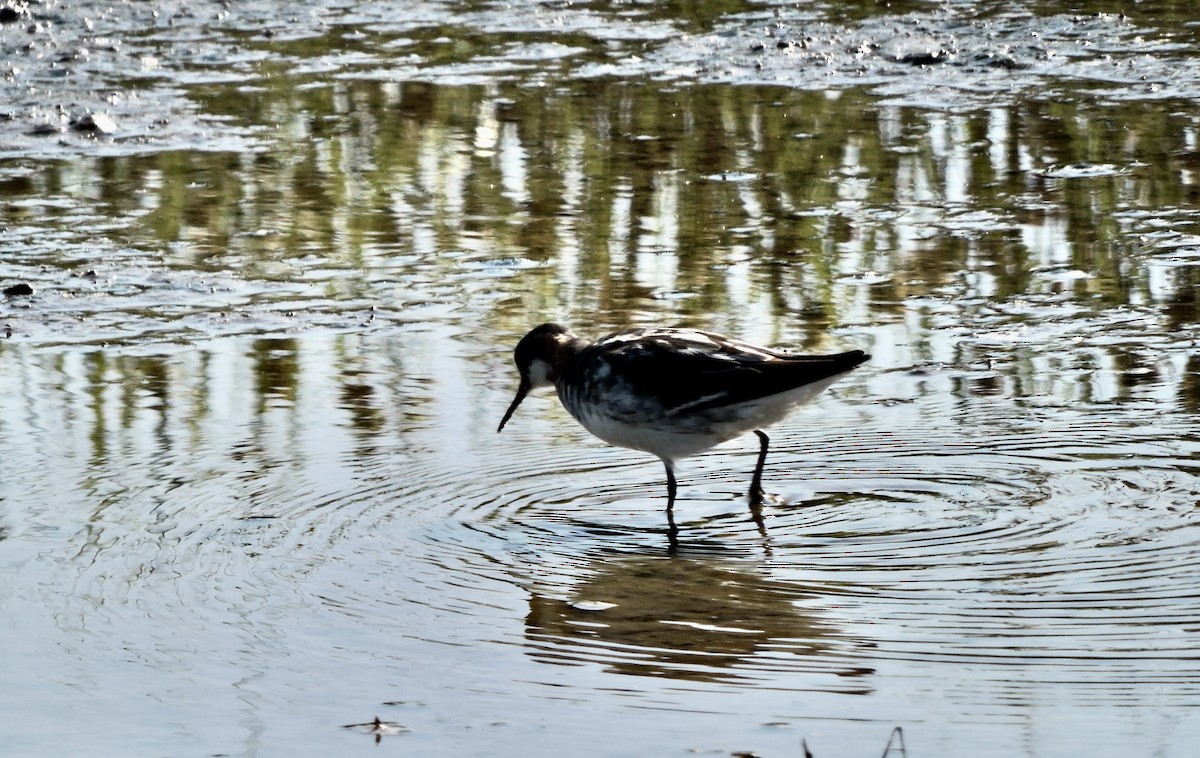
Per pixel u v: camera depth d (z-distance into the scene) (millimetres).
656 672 8359
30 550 9938
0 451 11680
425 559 9930
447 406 12828
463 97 24312
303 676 8344
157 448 11773
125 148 21594
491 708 7969
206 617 9047
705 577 9641
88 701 8094
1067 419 12109
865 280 15961
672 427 11094
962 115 22406
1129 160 19984
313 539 10180
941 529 10258
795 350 13875
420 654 8594
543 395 13242
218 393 13047
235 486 11047
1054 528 10148
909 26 27641
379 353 14086
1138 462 11211
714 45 27000
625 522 10672
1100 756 7336
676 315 14945
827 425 12289
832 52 26266
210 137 22141
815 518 10625
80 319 14992
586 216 18484
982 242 17094
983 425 12086
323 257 17047
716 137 21797
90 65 26219
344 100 24219
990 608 8984
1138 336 14062
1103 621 8734
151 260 16891
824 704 7922
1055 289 15492
